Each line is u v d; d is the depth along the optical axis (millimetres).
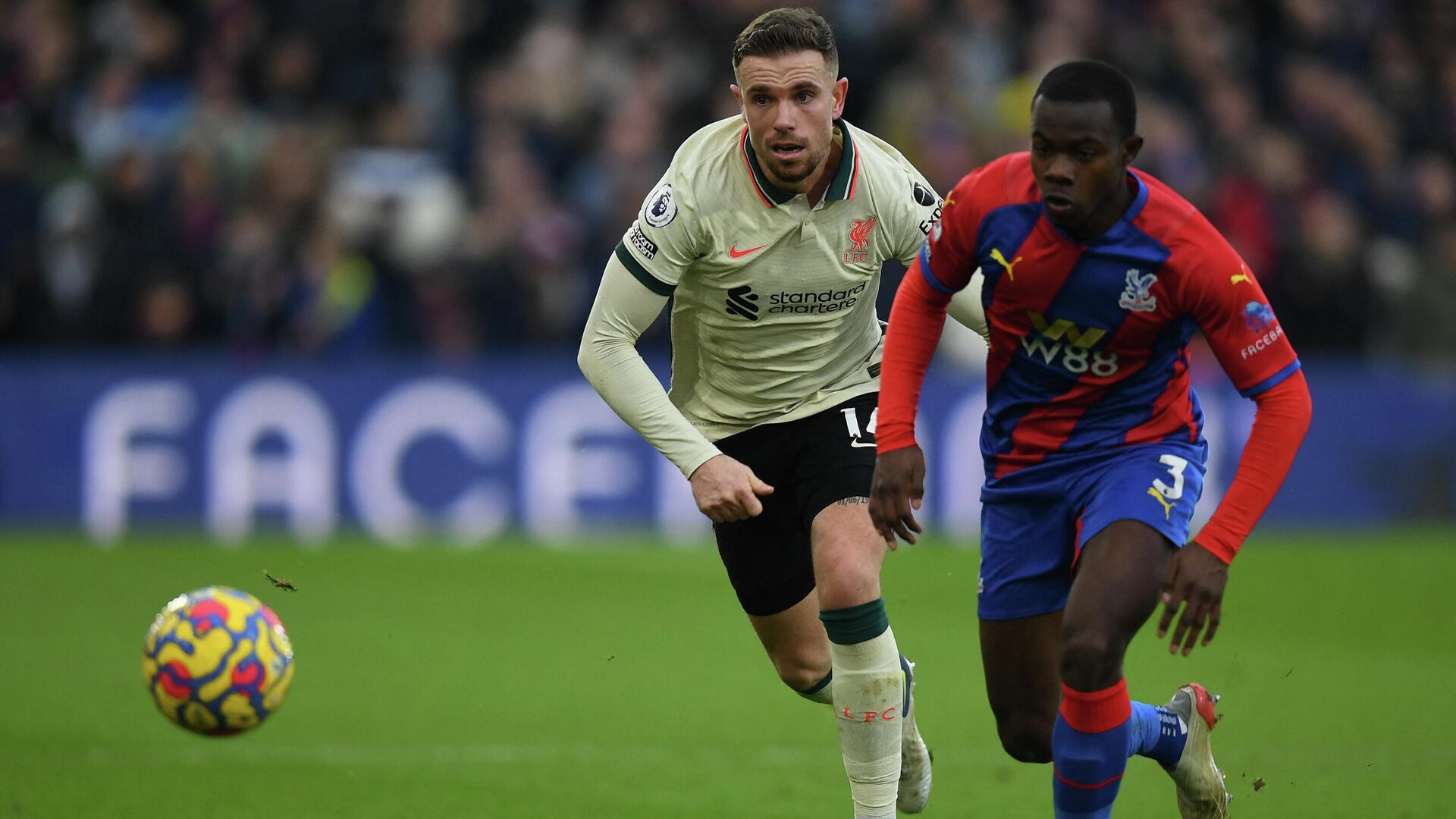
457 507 42938
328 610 32938
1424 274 48781
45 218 45594
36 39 49156
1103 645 13961
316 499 42750
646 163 48406
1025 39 53469
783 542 18031
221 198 45719
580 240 47125
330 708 24328
